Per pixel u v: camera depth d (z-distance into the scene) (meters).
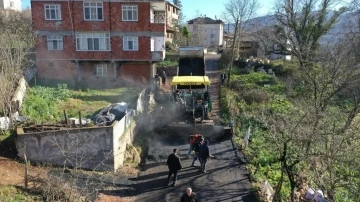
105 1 28.84
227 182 14.40
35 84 25.41
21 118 16.73
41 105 19.47
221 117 22.80
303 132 11.92
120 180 14.45
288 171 11.93
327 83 15.94
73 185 12.56
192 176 14.95
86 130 14.69
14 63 19.11
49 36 29.27
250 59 43.47
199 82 22.20
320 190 13.75
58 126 15.48
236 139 19.23
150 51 29.92
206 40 81.44
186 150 17.94
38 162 14.43
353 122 16.23
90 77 30.84
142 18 29.30
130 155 16.89
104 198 12.70
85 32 29.33
